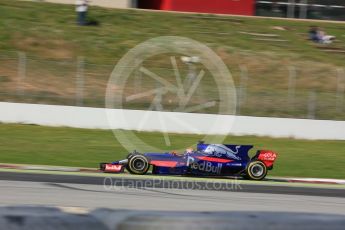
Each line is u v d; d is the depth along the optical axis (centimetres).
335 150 5369
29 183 2962
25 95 6334
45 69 6925
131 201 2623
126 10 10231
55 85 6612
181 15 10300
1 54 7431
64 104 6250
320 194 3098
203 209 2519
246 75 7188
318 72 8219
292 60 8581
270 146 5359
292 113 6562
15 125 5600
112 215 1343
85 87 6612
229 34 9506
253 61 8338
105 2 10512
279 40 9538
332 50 9394
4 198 2544
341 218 1352
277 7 11088
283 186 3328
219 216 1320
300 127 5966
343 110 6788
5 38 8250
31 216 1294
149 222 1272
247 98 6869
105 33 8912
